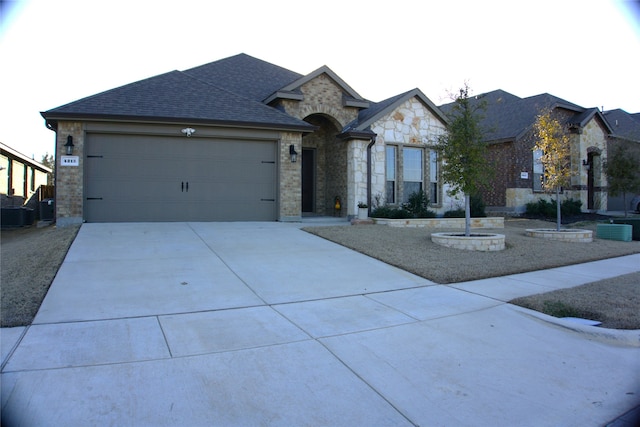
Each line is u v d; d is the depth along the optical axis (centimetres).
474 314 569
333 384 373
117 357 408
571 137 2178
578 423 329
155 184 1284
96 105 1229
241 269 775
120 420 308
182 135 1300
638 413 345
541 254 989
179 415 317
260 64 1944
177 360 407
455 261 872
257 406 335
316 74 1561
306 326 512
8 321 482
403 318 549
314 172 1722
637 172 1888
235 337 470
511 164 1981
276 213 1409
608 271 853
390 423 319
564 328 521
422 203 1552
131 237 1012
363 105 1631
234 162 1364
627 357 450
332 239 1070
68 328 477
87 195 1226
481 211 1659
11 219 1669
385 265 845
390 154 1617
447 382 384
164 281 680
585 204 2197
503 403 353
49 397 332
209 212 1339
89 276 690
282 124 1376
